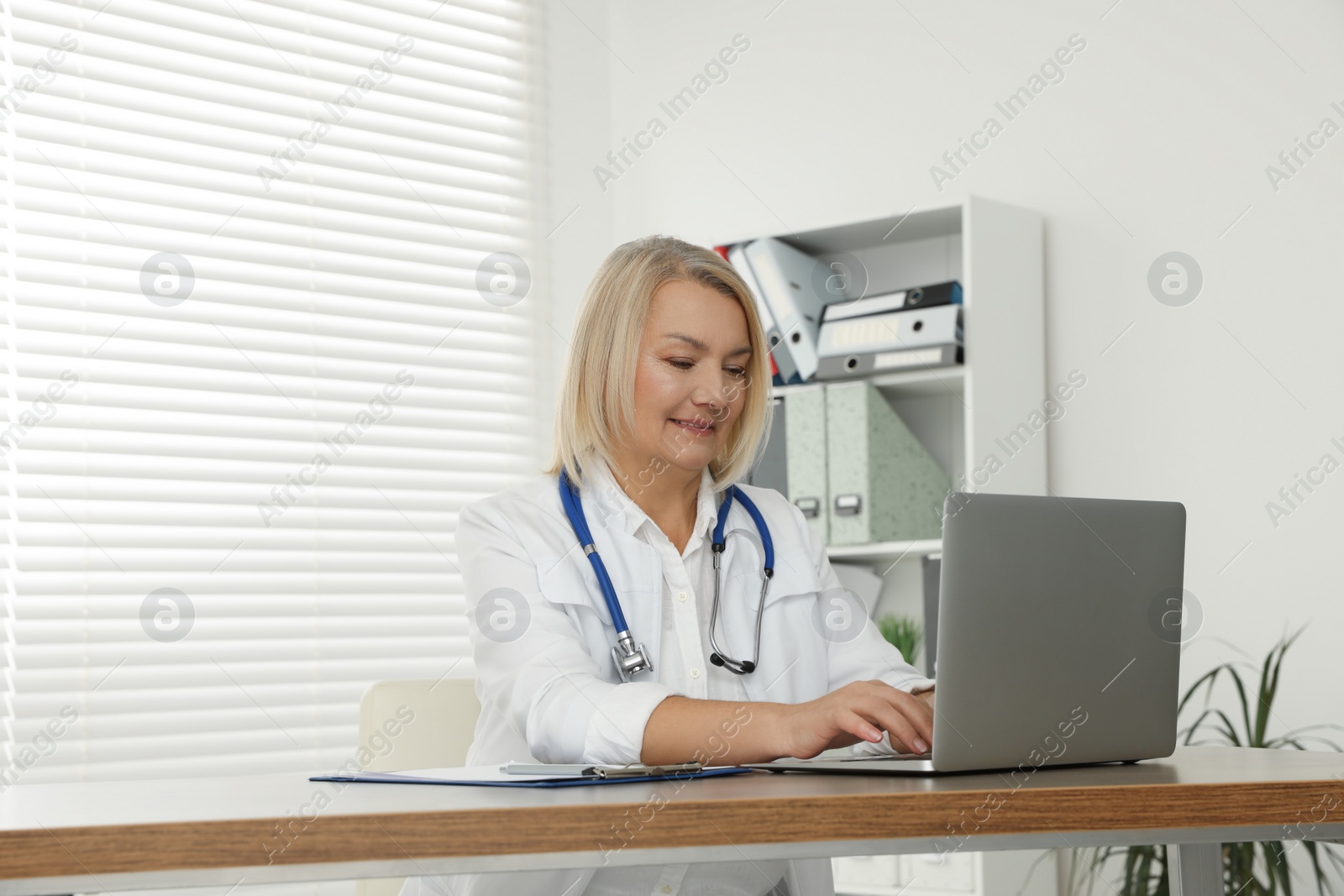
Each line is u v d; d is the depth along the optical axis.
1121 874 2.43
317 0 3.07
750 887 1.26
